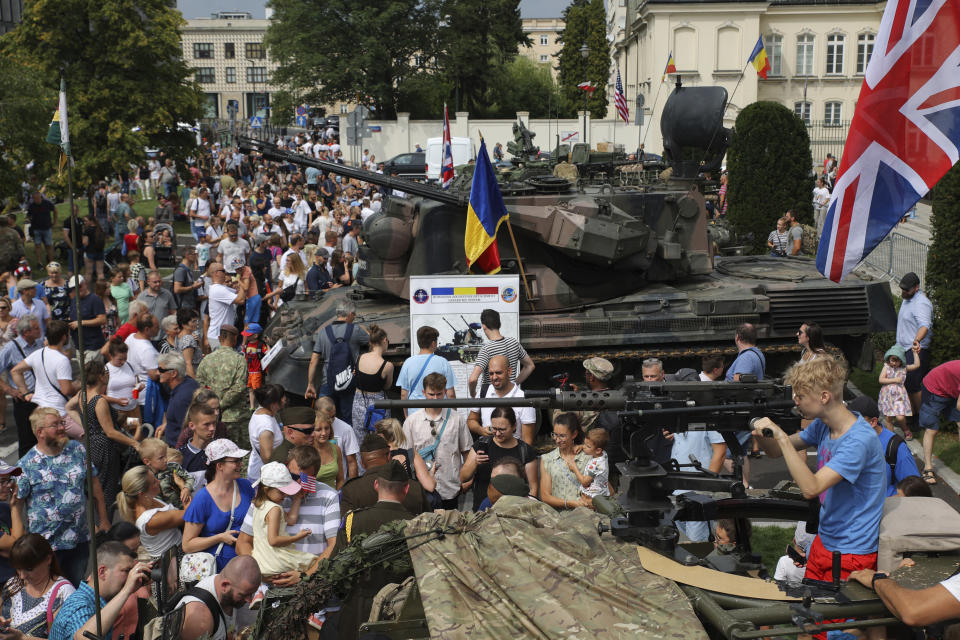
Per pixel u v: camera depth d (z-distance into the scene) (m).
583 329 12.72
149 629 6.31
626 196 13.65
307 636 5.32
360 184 36.50
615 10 74.62
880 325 13.15
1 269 20.05
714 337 12.84
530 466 8.97
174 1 35.25
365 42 59.28
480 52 61.75
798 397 5.04
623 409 5.20
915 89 6.57
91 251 21.59
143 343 12.62
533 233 12.95
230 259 20.55
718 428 5.26
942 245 13.34
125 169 32.06
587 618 4.13
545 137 53.09
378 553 5.20
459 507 11.41
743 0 50.78
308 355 12.62
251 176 43.00
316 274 18.52
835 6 51.34
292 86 60.56
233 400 11.73
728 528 8.71
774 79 52.47
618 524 4.98
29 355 12.33
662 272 13.66
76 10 30.91
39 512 8.62
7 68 20.84
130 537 7.38
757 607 4.32
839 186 6.87
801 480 4.93
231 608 6.58
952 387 11.21
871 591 4.38
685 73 51.78
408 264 13.67
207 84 99.56
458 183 15.22
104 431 10.28
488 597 4.40
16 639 6.43
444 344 12.49
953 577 4.11
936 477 11.73
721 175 26.52
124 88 31.72
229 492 8.23
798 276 13.68
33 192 23.25
